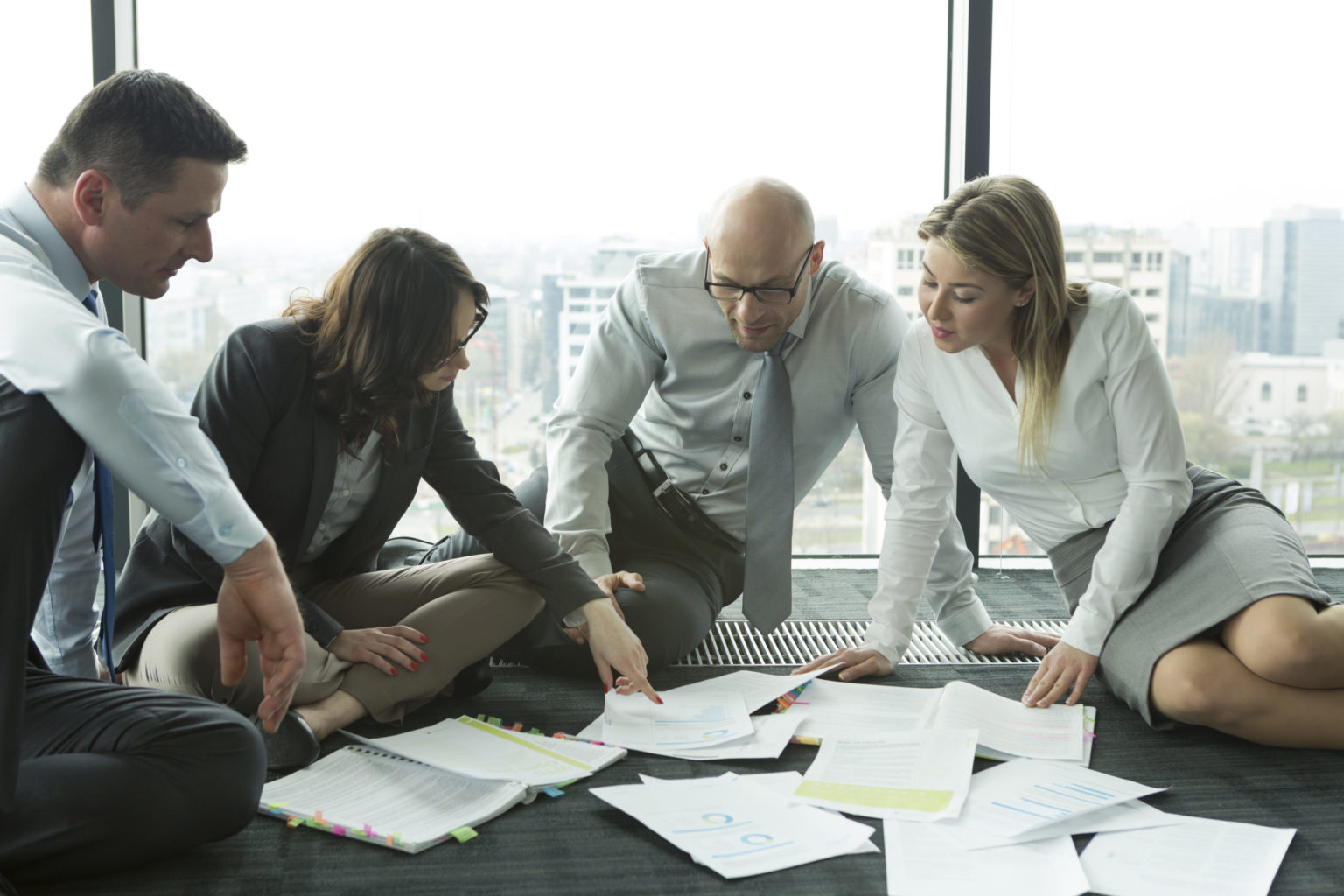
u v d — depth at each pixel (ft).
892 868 3.97
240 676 4.09
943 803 4.42
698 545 7.07
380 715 5.36
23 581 3.57
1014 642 6.82
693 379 6.82
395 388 5.16
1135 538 5.66
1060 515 6.21
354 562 6.05
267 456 5.18
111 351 3.66
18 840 3.68
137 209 4.14
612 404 6.86
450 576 5.88
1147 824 4.36
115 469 3.72
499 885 3.94
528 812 4.55
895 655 6.44
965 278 5.33
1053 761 4.98
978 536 9.57
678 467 7.11
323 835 4.31
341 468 5.48
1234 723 5.24
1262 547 5.45
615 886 3.93
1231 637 5.30
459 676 5.92
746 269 5.88
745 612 6.71
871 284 6.77
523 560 5.78
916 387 6.25
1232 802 4.69
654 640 6.27
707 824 4.31
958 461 9.42
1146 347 5.61
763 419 6.58
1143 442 5.66
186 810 3.92
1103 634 5.75
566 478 6.67
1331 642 4.98
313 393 5.19
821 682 6.06
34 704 4.06
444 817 4.40
